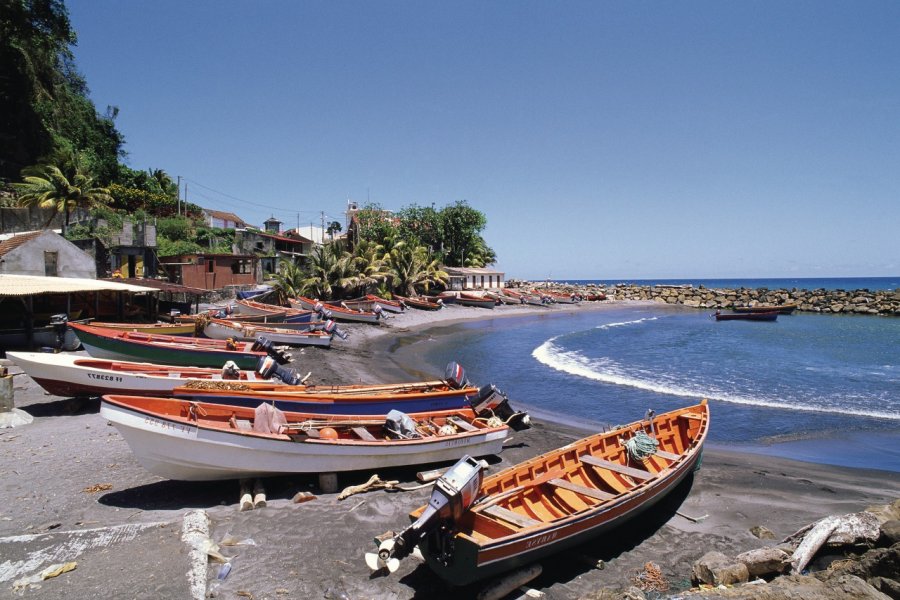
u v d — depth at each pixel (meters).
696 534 8.09
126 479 8.93
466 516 6.61
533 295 68.81
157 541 6.59
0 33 37.28
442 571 5.96
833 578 5.94
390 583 6.28
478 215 66.62
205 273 37.91
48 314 21.33
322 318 32.53
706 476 10.71
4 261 21.98
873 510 7.79
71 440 10.79
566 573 6.92
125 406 7.70
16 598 5.29
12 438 10.84
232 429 8.10
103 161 46.78
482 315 52.56
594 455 9.09
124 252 31.91
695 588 6.19
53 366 12.20
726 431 14.39
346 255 43.31
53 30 40.78
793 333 40.72
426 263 55.47
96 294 22.33
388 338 33.66
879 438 13.70
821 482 10.47
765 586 5.73
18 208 33.88
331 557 6.75
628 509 7.52
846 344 33.62
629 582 6.68
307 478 9.27
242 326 23.47
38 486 8.46
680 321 53.38
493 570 5.93
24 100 39.50
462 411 12.06
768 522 8.62
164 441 7.80
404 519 7.93
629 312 67.12
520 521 6.40
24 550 6.25
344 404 10.79
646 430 10.25
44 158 39.41
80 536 6.64
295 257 49.53
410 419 10.33
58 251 23.59
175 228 44.56
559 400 18.17
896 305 59.69
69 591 5.45
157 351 16.55
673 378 22.19
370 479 9.12
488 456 11.42
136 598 5.39
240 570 6.32
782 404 17.44
